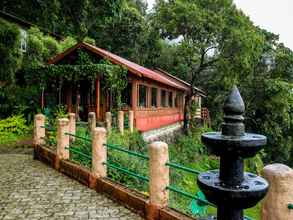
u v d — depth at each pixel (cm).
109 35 4303
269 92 3756
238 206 209
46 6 1827
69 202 719
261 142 208
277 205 303
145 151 1698
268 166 316
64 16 1872
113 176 1010
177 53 3005
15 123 1797
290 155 4531
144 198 650
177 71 4400
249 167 2762
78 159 1059
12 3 2092
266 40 4172
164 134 2452
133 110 1908
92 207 688
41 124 1210
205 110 3941
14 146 1503
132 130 1767
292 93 3853
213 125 4362
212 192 209
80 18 1859
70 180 901
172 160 2102
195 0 2866
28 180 899
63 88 2111
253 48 2753
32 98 2200
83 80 2017
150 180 608
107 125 1523
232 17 2764
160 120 2459
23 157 1255
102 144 810
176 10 2798
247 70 2797
